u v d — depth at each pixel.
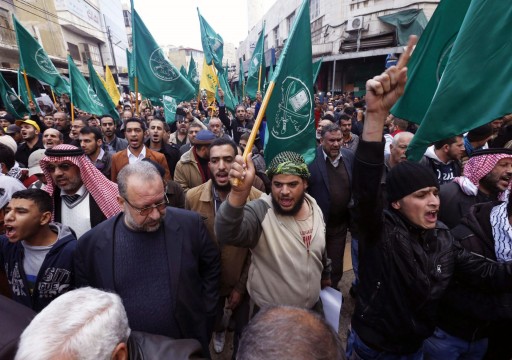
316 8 20.39
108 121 4.79
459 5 1.83
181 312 1.58
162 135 4.15
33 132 4.70
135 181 1.46
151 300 1.53
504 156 1.85
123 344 1.01
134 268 1.54
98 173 2.22
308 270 1.72
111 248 1.55
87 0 30.14
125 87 37.28
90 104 5.74
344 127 4.52
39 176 2.93
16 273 1.77
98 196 2.18
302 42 2.04
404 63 1.16
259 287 1.78
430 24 1.96
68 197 2.22
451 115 1.58
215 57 7.27
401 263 1.44
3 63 16.53
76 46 27.75
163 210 1.54
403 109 2.12
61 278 1.70
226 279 2.18
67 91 6.39
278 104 2.07
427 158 2.84
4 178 2.44
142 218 1.48
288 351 0.64
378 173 1.31
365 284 1.58
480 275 1.50
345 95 16.89
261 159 3.86
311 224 1.79
